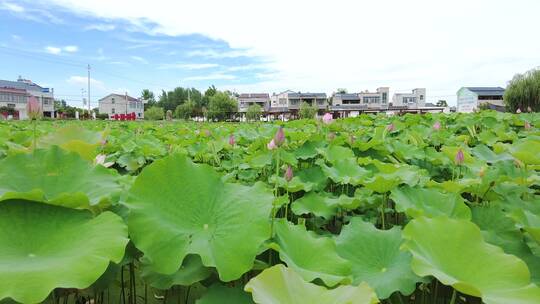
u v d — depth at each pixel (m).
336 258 1.56
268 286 1.11
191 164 1.64
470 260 1.39
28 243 1.27
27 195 1.33
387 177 2.32
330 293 1.10
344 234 1.86
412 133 4.77
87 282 1.13
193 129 9.60
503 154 3.68
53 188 1.65
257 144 4.68
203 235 1.42
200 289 2.09
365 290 1.06
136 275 2.33
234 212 1.49
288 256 1.51
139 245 1.33
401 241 1.75
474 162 3.10
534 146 2.68
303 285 1.14
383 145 4.17
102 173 1.76
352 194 3.36
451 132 6.06
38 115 2.59
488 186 2.61
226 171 4.20
